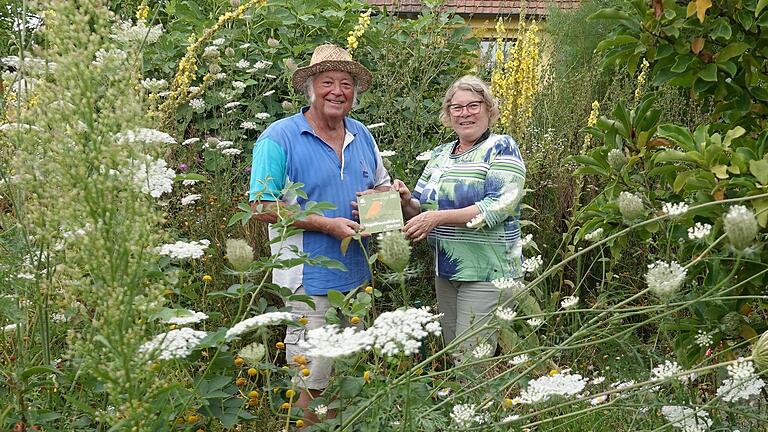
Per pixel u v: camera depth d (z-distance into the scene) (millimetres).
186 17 5668
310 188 3443
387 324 1992
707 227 2195
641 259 4434
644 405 2264
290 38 5766
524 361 2424
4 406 2188
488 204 3561
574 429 2635
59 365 2557
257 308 2613
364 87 3746
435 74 5445
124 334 1738
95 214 1690
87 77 1686
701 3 2961
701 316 2846
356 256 3475
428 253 4637
